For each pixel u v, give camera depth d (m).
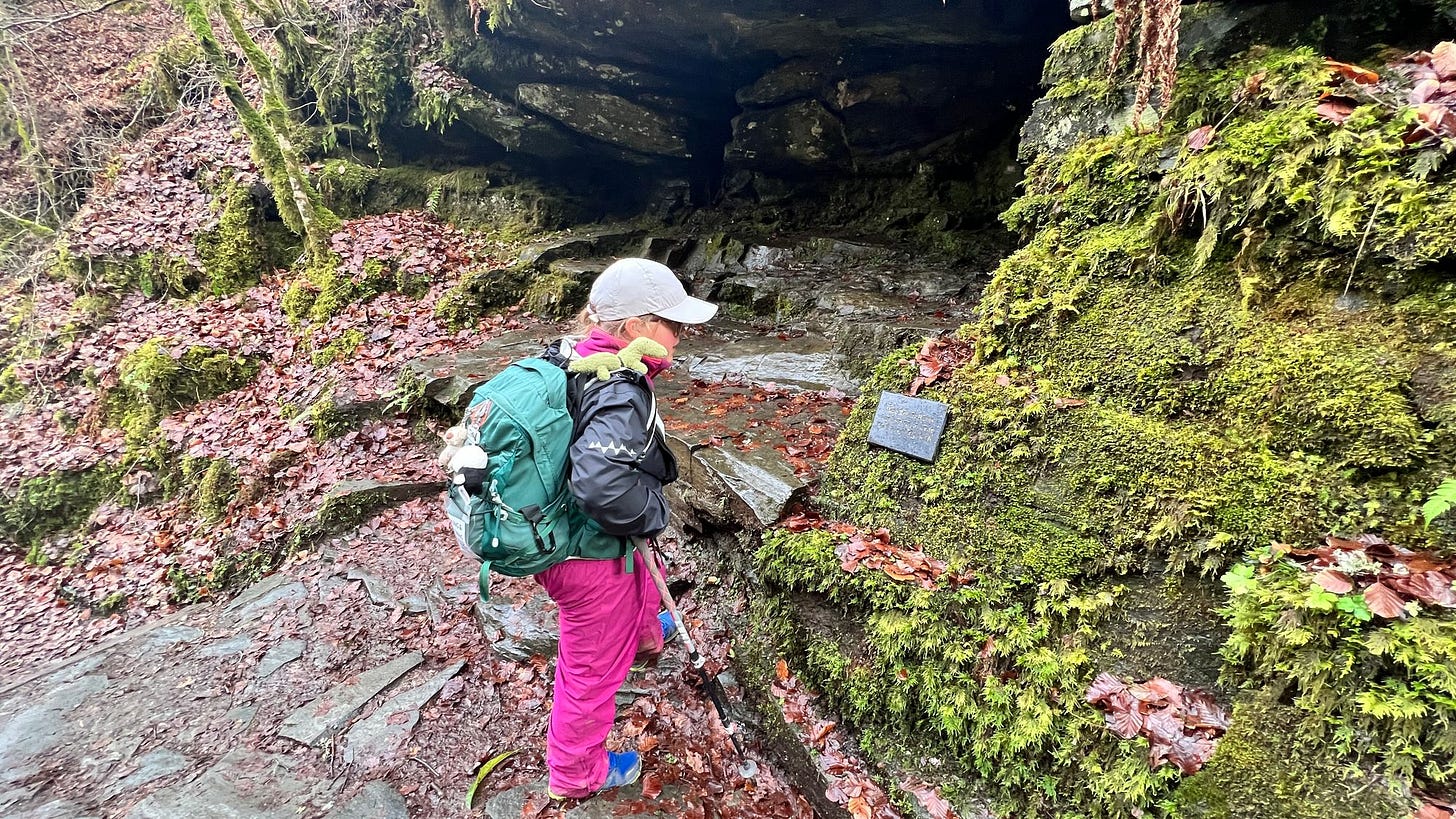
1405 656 1.45
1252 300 2.12
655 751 2.63
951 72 6.38
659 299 1.90
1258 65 2.33
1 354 7.07
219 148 8.32
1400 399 1.76
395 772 2.70
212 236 7.61
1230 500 1.93
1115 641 2.01
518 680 3.07
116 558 5.23
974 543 2.44
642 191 8.85
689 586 3.34
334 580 4.09
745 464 3.35
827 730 2.47
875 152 7.27
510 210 8.35
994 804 2.05
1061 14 5.59
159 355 6.40
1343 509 1.78
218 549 4.89
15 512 6.07
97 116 8.74
